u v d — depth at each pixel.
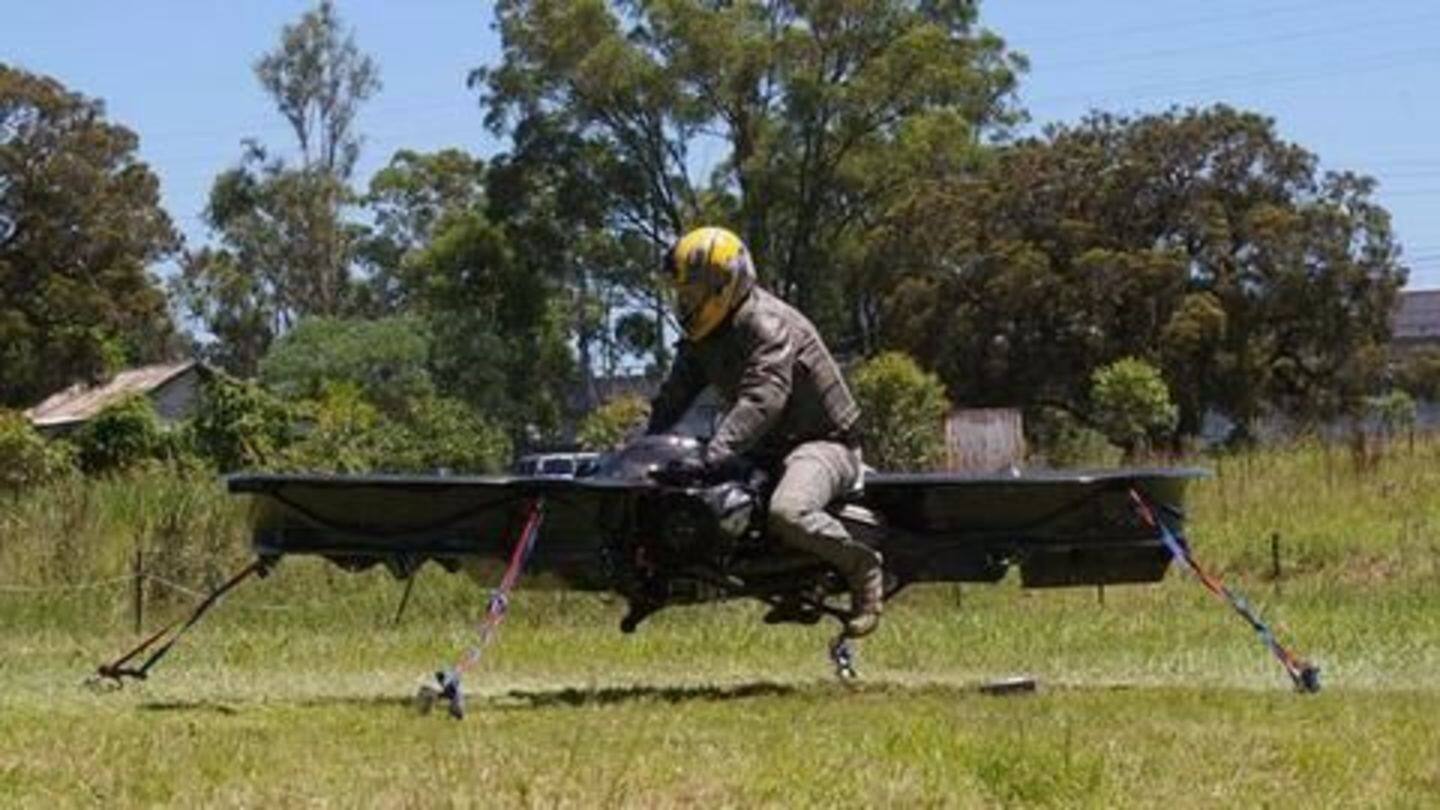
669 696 9.59
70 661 12.25
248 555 16.91
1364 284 55.94
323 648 13.01
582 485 8.95
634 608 9.53
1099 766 6.49
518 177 71.94
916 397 39.56
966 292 57.53
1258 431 55.81
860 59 69.88
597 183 71.19
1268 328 56.25
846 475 9.38
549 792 6.11
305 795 6.13
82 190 67.19
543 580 9.34
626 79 68.44
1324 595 17.83
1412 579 19.77
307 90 86.06
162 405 67.44
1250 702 8.88
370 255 90.75
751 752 6.98
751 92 69.50
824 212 70.06
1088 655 12.26
